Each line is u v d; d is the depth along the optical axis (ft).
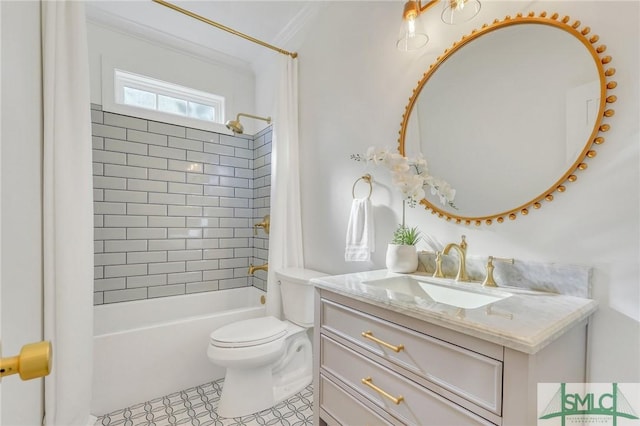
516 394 2.08
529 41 3.41
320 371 4.00
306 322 5.86
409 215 4.70
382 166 5.12
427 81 4.42
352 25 5.73
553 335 2.19
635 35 2.71
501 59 3.64
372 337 3.21
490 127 3.74
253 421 4.99
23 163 3.11
